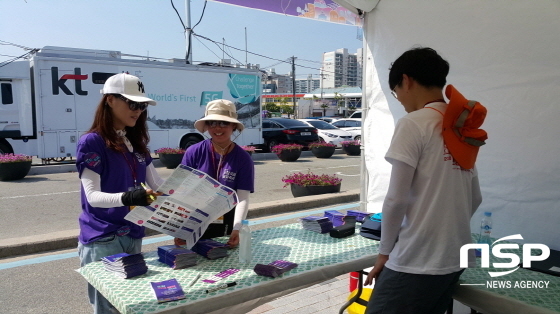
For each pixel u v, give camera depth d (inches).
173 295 70.7
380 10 146.3
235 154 104.7
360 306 107.8
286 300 143.6
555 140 108.1
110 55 488.7
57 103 450.3
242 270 84.7
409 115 70.6
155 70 498.6
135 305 68.5
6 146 456.8
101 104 84.0
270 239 106.7
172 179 79.0
